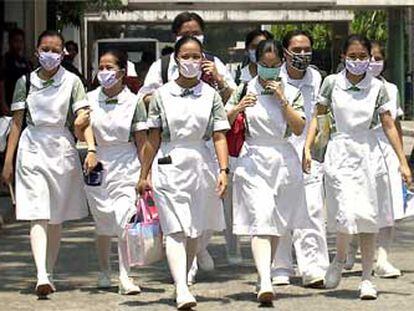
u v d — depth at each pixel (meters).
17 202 10.31
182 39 9.68
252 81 10.02
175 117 9.60
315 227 10.89
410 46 48.50
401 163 10.20
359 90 10.05
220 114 9.73
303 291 10.70
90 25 44.41
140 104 10.42
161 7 29.28
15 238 15.12
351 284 11.06
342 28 50.53
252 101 9.81
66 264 12.64
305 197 10.12
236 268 12.20
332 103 10.12
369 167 10.02
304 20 48.16
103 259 10.95
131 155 10.45
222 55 56.16
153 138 9.76
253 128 9.90
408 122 46.22
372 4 32.53
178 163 9.59
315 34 58.47
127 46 33.34
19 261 12.97
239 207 9.98
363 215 9.94
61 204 10.42
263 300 9.86
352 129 10.05
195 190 9.65
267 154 9.85
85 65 41.31
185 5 28.23
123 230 10.39
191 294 9.99
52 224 10.53
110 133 10.38
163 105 9.65
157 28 51.53
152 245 10.07
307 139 10.23
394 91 11.23
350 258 11.90
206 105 9.66
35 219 10.23
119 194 10.43
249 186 9.85
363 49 9.94
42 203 10.24
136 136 10.44
